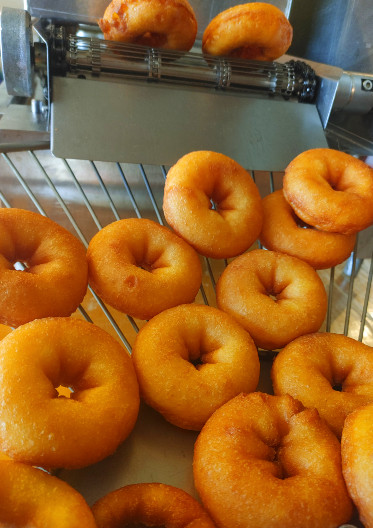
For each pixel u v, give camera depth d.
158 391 0.23
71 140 0.35
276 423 0.21
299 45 0.65
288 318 0.27
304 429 0.20
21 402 0.18
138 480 0.21
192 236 0.29
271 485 0.18
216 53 0.43
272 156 0.40
